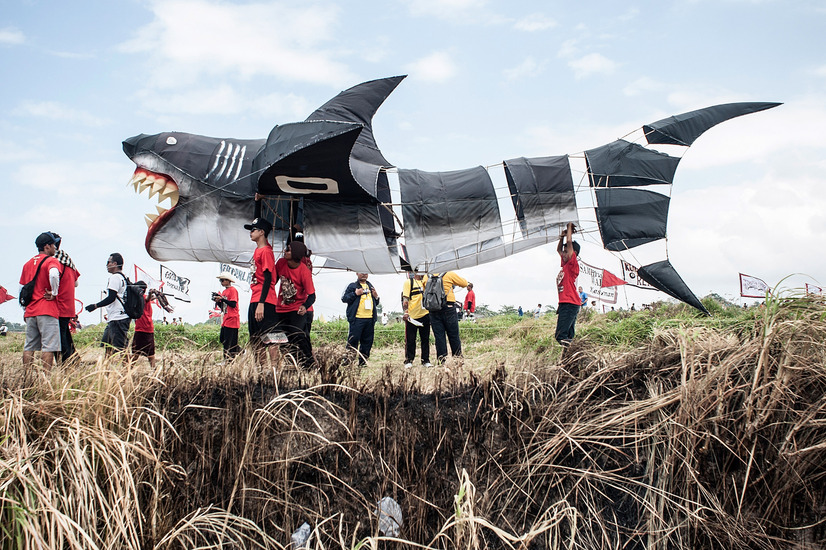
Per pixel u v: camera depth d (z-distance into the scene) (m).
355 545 5.25
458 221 7.35
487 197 7.41
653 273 7.44
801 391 5.75
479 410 5.86
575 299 7.56
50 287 6.98
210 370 6.02
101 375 5.56
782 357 5.77
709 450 5.63
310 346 7.16
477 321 18.77
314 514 5.33
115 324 8.18
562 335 7.53
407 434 5.65
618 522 5.51
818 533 5.22
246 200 7.67
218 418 5.68
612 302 13.83
